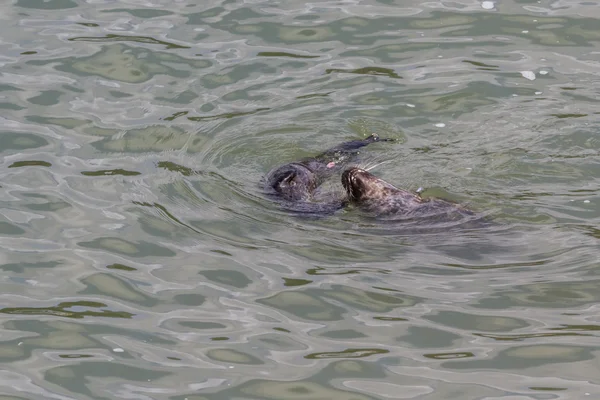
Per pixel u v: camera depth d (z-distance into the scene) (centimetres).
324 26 4094
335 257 2759
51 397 2245
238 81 3759
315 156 3328
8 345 2430
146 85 3756
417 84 3688
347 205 3038
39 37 4050
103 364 2355
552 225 2852
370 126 3469
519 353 2347
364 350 2383
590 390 2203
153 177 3206
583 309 2495
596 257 2686
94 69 3844
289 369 2319
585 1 4181
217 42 4006
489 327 2448
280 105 3612
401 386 2247
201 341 2430
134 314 2545
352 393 2231
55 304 2589
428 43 3947
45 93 3697
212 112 3584
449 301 2550
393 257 2748
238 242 2844
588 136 3297
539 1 4197
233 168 3269
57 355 2394
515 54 3844
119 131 3478
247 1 4297
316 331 2459
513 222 2873
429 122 3472
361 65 3825
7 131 3469
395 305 2544
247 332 2462
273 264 2738
